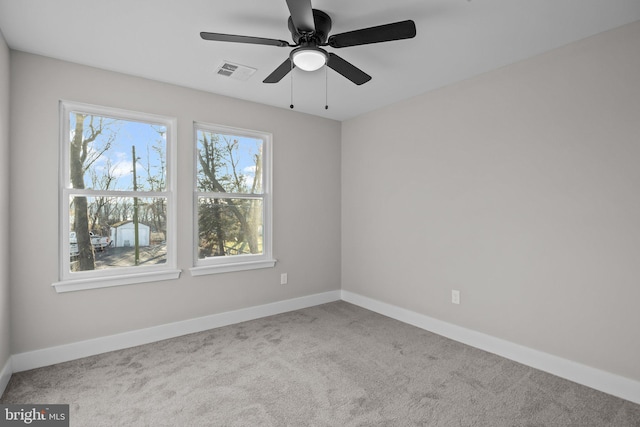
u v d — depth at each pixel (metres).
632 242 1.98
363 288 3.84
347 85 2.97
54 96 2.43
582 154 2.17
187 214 3.02
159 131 2.93
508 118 2.54
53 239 2.44
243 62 2.53
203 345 2.75
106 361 2.46
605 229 2.08
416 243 3.24
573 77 2.21
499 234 2.60
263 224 3.56
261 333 3.02
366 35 1.74
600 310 2.10
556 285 2.29
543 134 2.35
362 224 3.85
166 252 2.96
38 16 1.92
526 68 2.45
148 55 2.41
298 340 2.86
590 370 2.13
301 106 3.55
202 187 3.17
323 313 3.60
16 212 2.30
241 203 3.41
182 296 3.00
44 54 2.38
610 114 2.06
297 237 3.75
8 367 2.19
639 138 1.96
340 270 4.11
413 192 3.27
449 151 2.95
